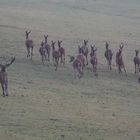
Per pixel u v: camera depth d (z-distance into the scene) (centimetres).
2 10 11075
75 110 3841
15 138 2955
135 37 8762
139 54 7075
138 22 10969
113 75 5531
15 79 4831
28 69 5406
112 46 7525
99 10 12638
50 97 4216
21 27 8644
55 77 5138
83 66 5250
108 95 4578
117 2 14500
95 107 4025
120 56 5594
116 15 11919
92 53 5700
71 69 5597
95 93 4603
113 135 3247
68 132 3200
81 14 11606
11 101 3875
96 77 5319
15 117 3425
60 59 6109
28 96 4144
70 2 13825
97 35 8606
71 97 4319
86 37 8206
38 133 3111
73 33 8562
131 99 4528
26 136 3019
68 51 6731
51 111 3712
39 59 6044
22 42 7088
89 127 3378
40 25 9206
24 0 13512
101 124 3500
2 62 5619
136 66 6138
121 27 9944
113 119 3691
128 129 3450
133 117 3822
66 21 10144
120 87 4972
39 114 3581
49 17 10538
